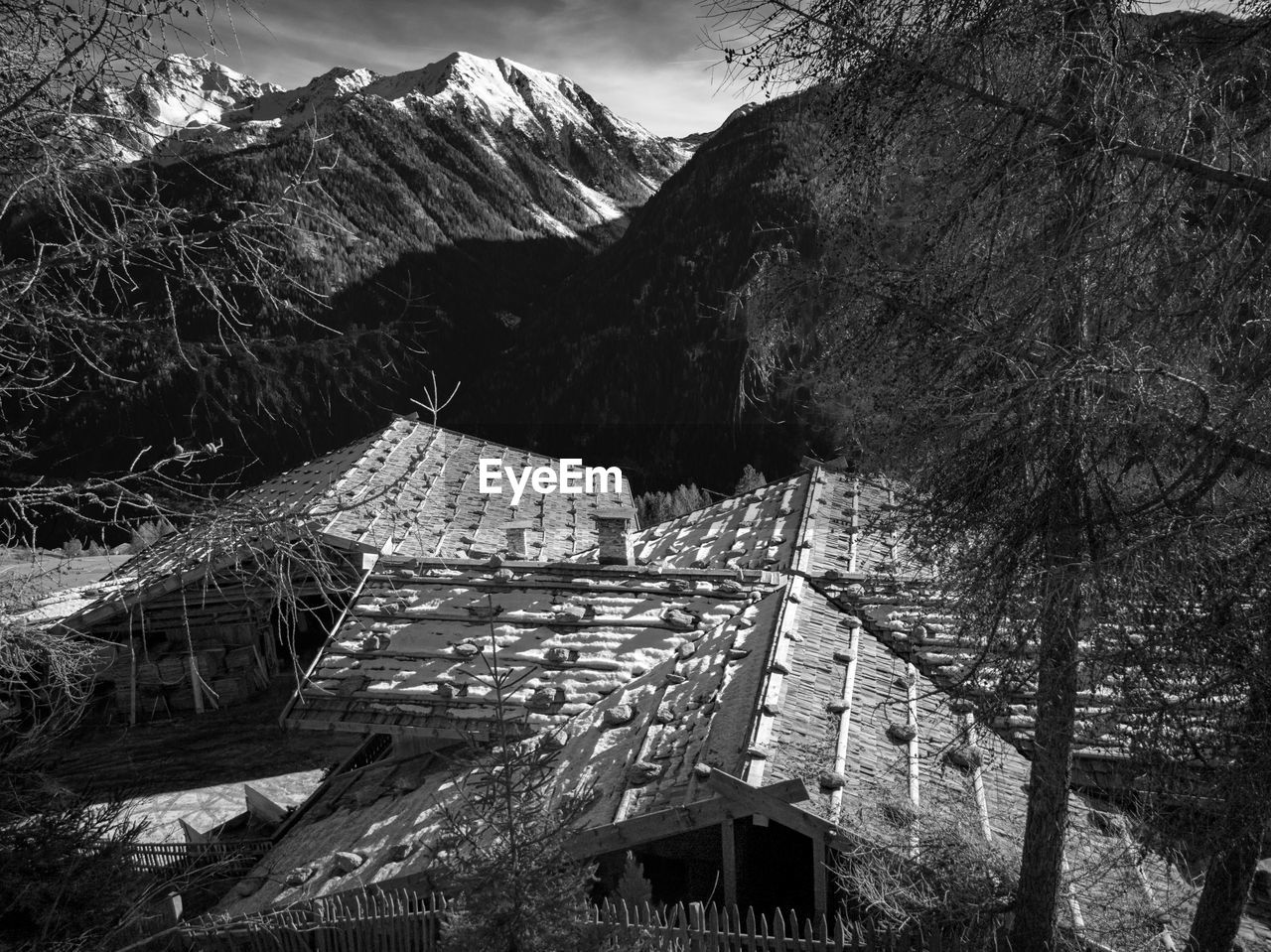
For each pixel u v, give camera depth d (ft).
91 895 17.12
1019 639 15.99
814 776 24.72
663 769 26.91
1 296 10.60
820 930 20.48
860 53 14.07
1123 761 17.11
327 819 35.01
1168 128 13.43
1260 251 12.85
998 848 22.24
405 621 39.22
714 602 38.19
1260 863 23.66
